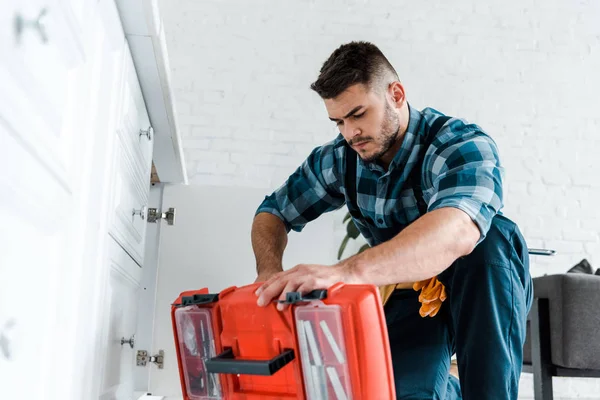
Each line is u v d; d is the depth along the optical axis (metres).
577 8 3.41
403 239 0.90
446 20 3.27
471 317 1.11
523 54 3.30
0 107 0.43
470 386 1.08
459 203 0.98
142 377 1.95
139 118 1.27
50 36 0.55
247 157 2.92
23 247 0.53
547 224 3.10
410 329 1.23
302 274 0.74
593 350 1.89
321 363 0.69
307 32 3.11
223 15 3.06
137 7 0.94
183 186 2.14
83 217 0.73
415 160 1.20
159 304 2.04
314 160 1.42
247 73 3.01
